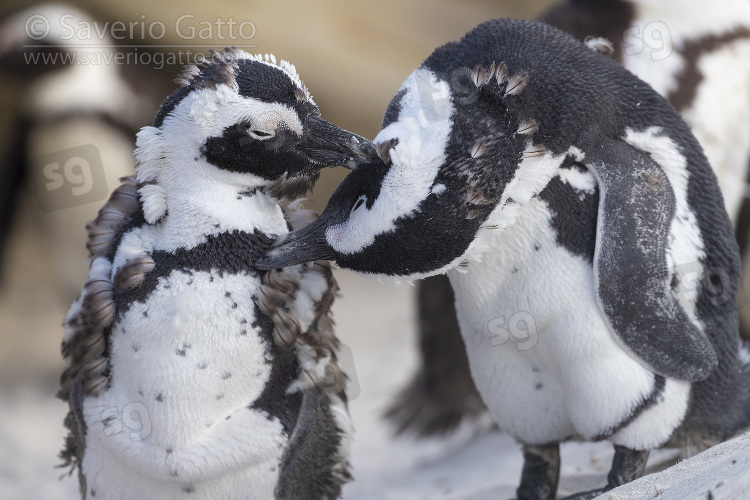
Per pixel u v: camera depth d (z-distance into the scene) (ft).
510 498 20.25
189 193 19.36
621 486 19.40
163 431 19.33
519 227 19.49
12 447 22.95
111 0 30.73
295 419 19.45
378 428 23.25
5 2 31.35
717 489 18.95
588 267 19.51
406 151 19.33
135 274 19.33
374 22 35.27
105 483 19.45
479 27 19.63
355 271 19.48
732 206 20.80
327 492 19.66
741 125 20.74
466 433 21.83
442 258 19.39
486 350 19.77
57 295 32.30
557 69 19.48
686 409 19.66
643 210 19.47
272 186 19.44
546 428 19.83
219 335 19.31
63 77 27.96
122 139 28.19
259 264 19.38
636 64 20.58
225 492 19.42
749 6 20.75
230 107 19.31
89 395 19.39
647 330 19.49
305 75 34.58
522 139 19.36
